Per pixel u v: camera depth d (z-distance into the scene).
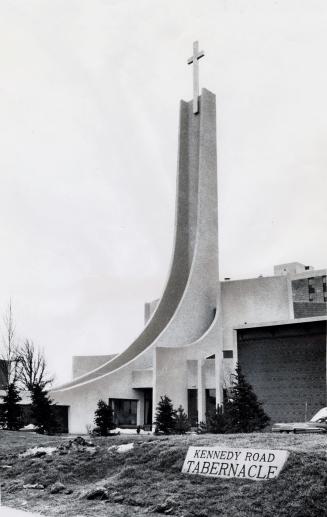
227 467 12.27
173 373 46.25
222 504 10.80
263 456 11.84
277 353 33.62
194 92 61.81
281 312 54.31
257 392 33.78
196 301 56.25
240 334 35.22
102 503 12.16
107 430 28.88
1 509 12.05
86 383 46.53
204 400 43.59
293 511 10.05
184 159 61.44
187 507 11.02
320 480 10.72
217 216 60.03
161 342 52.66
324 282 59.66
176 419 29.27
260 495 10.80
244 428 24.17
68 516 11.16
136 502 11.82
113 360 52.81
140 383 48.97
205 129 60.12
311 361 32.38
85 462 15.77
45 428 32.12
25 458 17.81
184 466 13.23
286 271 66.88
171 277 58.22
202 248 57.81
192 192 60.47
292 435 15.60
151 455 14.75
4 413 32.09
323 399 31.53
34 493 13.86
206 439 15.41
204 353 50.62
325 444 13.13
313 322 32.53
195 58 63.06
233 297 56.62
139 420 49.41
